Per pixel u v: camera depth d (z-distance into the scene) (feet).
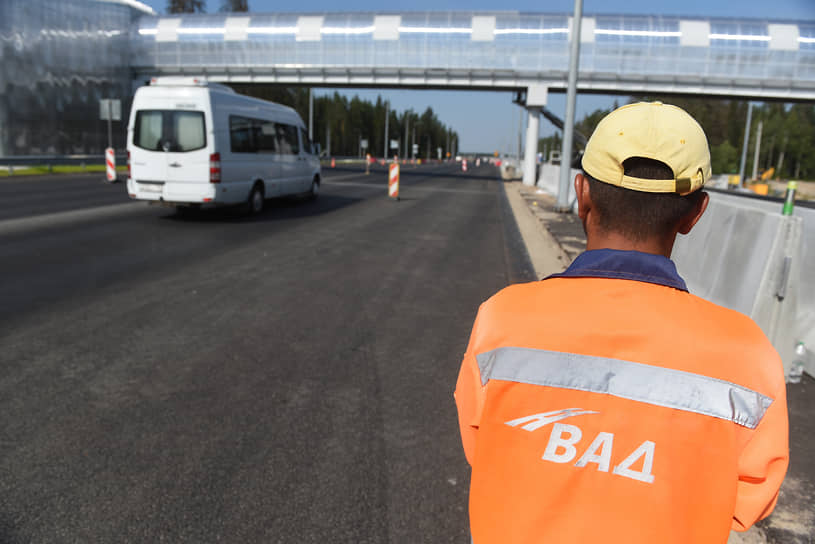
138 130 39.68
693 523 2.56
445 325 18.47
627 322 2.80
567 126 53.36
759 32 115.65
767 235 14.21
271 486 9.27
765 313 13.78
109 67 122.21
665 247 3.15
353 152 341.00
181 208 46.70
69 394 12.50
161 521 8.32
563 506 2.63
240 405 12.22
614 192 3.08
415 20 125.49
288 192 51.01
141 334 16.61
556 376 2.77
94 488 9.07
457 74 123.65
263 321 18.28
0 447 10.21
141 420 11.40
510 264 28.96
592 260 3.06
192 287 22.16
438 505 8.89
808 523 8.29
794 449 10.55
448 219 47.34
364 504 8.87
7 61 97.76
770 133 343.26
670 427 2.63
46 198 49.44
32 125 102.58
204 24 131.23
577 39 51.67
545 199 76.89
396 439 10.92
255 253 29.40
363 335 17.20
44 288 21.01
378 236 36.52
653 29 117.39
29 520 8.26
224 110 40.55
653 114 3.03
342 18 128.67
